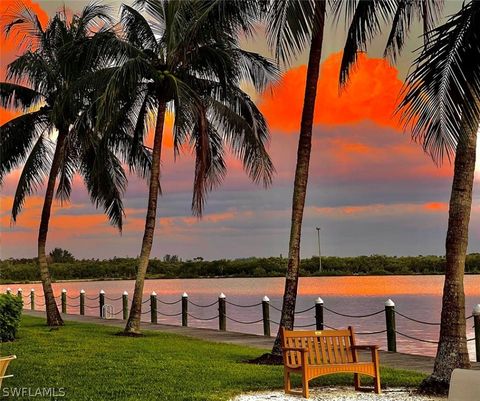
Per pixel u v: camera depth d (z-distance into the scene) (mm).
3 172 24703
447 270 11367
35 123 24562
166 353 16359
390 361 15516
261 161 20484
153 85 21859
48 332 21859
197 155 20094
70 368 13805
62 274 77312
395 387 12062
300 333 11758
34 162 24891
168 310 42344
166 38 21312
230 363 14656
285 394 11375
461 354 11102
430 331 25781
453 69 10297
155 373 13172
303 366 11125
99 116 18984
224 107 20562
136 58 19938
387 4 13867
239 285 79938
